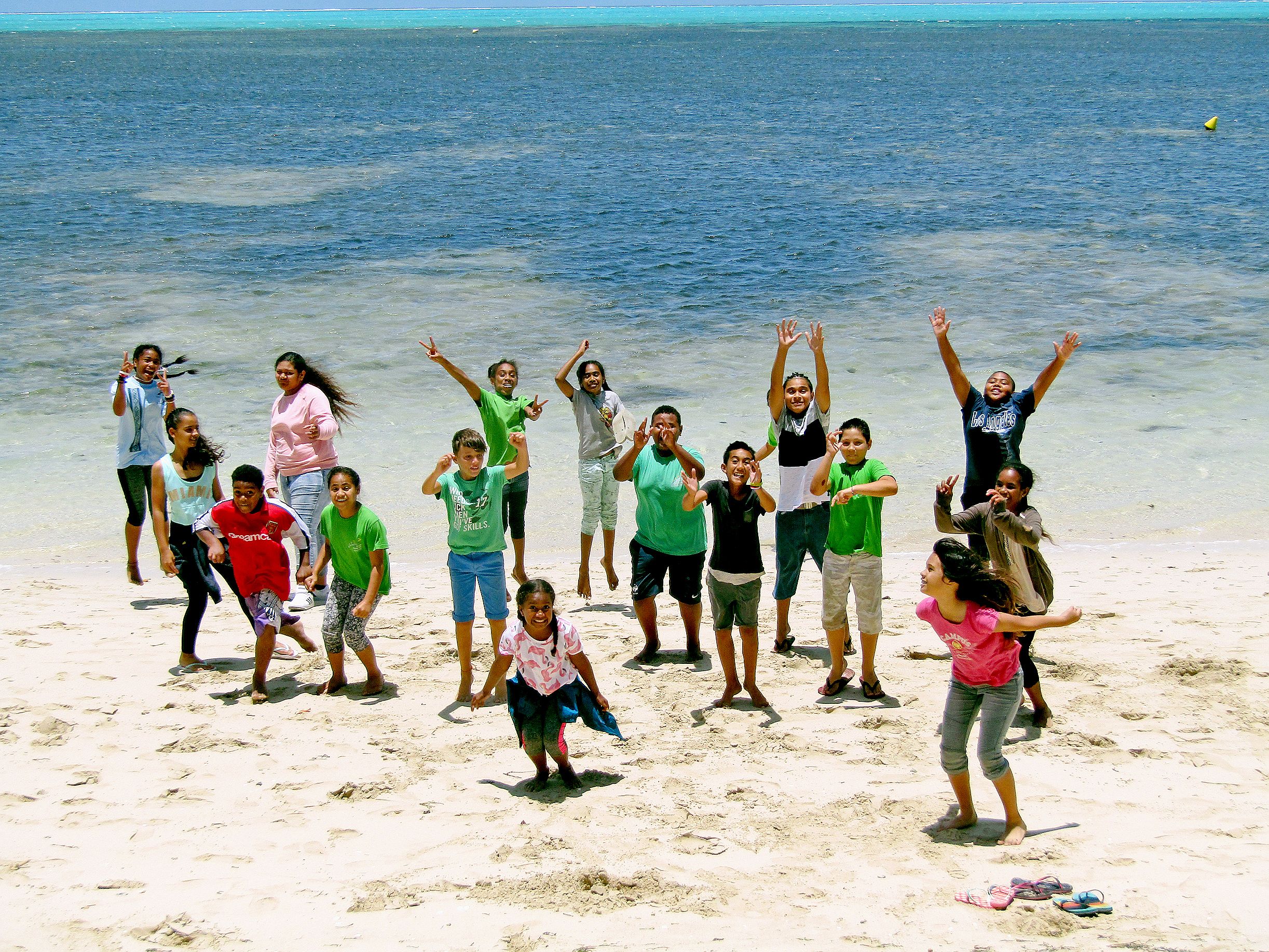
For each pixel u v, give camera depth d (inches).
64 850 196.4
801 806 212.7
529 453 516.1
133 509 372.5
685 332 743.1
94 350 689.0
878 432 530.9
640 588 293.4
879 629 264.4
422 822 208.2
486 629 326.6
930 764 231.8
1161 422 545.3
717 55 4874.5
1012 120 2178.9
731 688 265.7
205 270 926.4
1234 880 181.5
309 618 341.7
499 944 166.9
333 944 167.3
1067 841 196.7
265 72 3895.2
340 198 1322.6
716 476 475.5
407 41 6702.8
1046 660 289.0
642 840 199.3
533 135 1999.3
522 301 829.8
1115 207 1213.7
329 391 366.6
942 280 885.2
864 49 5255.9
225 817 210.1
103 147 1807.3
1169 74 3489.2
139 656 303.9
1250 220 1116.5
